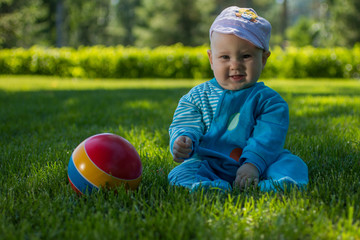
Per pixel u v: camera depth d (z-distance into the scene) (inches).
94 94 333.7
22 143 142.6
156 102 265.4
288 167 85.9
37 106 250.4
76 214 72.1
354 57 618.5
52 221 67.5
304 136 142.6
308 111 204.5
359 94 312.2
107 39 1991.9
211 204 76.0
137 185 85.5
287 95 291.6
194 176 86.7
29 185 90.5
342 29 1396.4
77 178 82.5
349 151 116.0
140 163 86.6
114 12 2162.9
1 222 68.5
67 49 676.7
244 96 90.9
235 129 89.5
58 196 80.8
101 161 81.5
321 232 62.2
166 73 645.9
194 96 95.4
